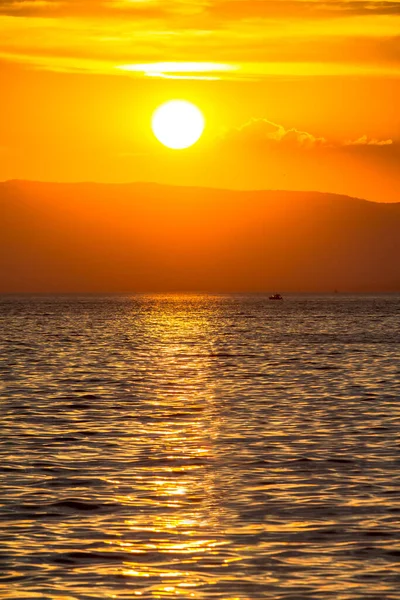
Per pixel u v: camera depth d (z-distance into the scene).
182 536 49.31
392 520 52.25
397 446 76.25
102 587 41.53
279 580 42.38
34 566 44.38
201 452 73.88
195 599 40.12
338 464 68.56
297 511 54.44
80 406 103.88
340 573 43.31
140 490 60.19
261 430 85.69
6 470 66.56
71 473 65.56
